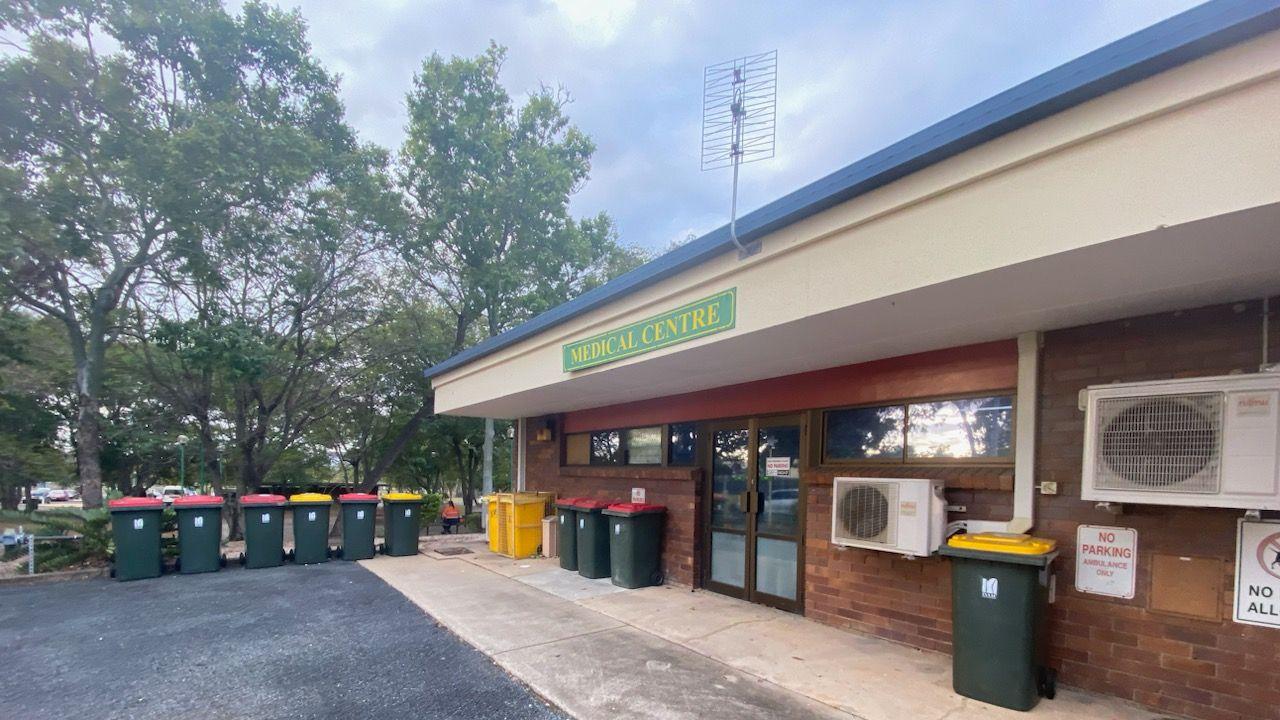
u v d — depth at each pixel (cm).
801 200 418
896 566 548
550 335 770
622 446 971
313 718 407
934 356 539
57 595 777
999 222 323
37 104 1180
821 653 516
